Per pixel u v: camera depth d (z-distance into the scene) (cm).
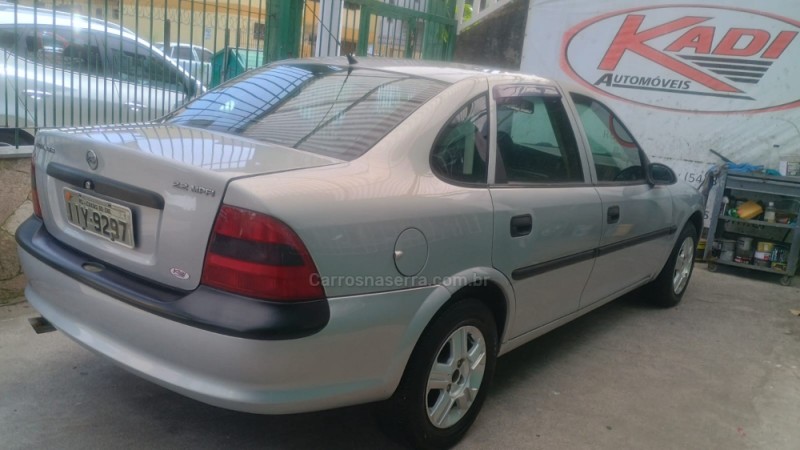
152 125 296
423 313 248
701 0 654
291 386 214
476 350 289
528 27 755
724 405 352
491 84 311
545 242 314
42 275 262
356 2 684
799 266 635
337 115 278
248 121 290
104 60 453
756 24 635
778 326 489
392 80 302
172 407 303
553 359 396
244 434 286
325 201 217
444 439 280
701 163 680
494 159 295
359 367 230
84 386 314
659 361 405
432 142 266
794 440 320
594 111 390
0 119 418
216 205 209
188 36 496
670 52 678
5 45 414
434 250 250
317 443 282
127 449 268
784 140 642
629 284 430
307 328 209
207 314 206
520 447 294
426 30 791
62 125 440
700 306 526
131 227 233
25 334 363
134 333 224
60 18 429
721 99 661
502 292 294
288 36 583
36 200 284
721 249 638
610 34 707
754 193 648
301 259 208
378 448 281
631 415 333
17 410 288
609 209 367
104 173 240
